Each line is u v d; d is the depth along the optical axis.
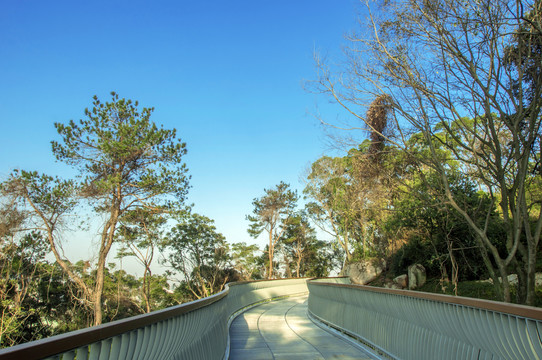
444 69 8.10
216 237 48.28
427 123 8.30
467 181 11.44
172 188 28.00
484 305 4.07
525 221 7.15
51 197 25.70
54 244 27.00
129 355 3.08
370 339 8.02
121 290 36.41
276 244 59.19
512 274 11.50
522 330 3.54
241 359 7.40
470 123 8.91
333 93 9.23
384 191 12.67
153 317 3.45
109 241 27.95
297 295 29.72
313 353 7.90
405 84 8.45
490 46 7.43
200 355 5.32
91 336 2.51
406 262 17.81
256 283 21.52
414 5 8.02
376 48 8.66
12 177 25.39
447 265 14.34
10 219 24.81
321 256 58.69
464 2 7.61
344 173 31.16
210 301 5.83
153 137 26.20
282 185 56.38
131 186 28.06
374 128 9.21
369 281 23.34
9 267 25.52
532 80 7.77
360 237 29.91
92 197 26.53
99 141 26.09
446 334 5.11
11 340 23.70
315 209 41.66
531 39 7.46
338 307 10.58
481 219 11.40
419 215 12.60
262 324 12.69
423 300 5.61
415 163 9.36
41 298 29.14
